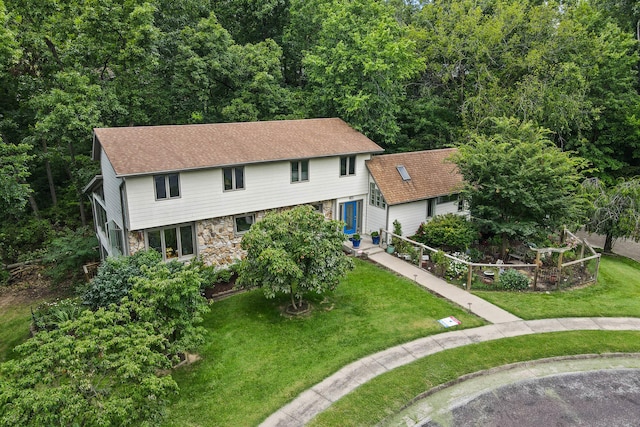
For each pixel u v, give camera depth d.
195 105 26.28
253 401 10.83
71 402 7.47
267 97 25.84
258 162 17.88
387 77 23.64
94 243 21.30
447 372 11.91
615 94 29.19
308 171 20.03
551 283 17.44
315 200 20.67
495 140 20.48
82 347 8.40
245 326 14.49
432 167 23.80
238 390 11.25
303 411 10.45
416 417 10.32
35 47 22.38
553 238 21.84
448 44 28.31
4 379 8.10
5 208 20.08
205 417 10.28
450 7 29.67
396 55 23.77
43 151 25.58
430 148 30.39
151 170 15.39
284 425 9.98
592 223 23.30
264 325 14.53
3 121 23.88
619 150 30.19
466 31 27.84
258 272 14.39
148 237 16.73
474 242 21.73
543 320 14.76
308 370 12.05
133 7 23.02
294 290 15.11
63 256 20.16
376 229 22.34
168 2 27.02
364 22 25.05
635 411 10.57
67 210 27.02
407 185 22.03
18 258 21.81
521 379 11.81
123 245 16.97
